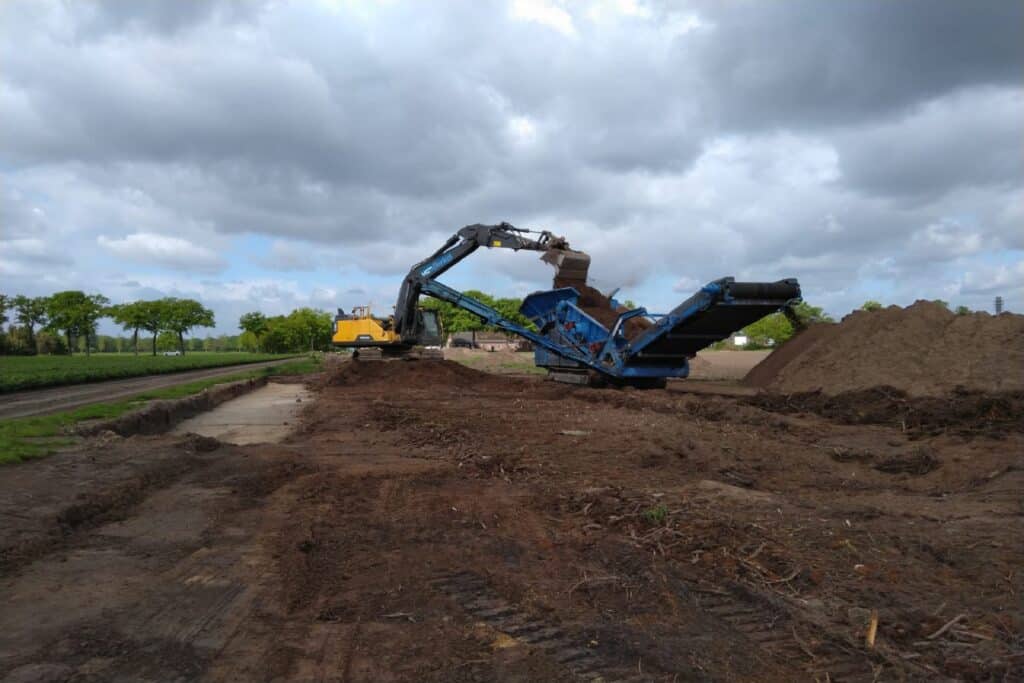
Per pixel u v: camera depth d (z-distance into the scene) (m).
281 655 3.90
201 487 8.43
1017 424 13.12
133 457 9.70
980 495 7.92
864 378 19.56
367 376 29.48
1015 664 3.74
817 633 4.17
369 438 13.38
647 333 21.31
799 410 18.27
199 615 4.50
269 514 7.17
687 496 7.56
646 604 4.66
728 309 19.00
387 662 3.82
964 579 5.03
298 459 10.50
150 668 3.72
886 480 9.27
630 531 6.32
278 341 123.56
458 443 12.17
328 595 4.90
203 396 20.44
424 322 33.47
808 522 6.38
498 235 28.06
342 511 7.27
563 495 7.86
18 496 7.15
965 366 17.55
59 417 13.74
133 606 4.66
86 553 5.84
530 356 60.59
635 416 16.11
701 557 5.53
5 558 5.52
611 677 3.63
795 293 19.08
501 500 7.72
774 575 5.11
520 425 14.52
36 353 82.88
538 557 5.70
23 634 4.17
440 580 5.18
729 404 17.02
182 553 5.84
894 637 4.12
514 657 3.88
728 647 4.00
